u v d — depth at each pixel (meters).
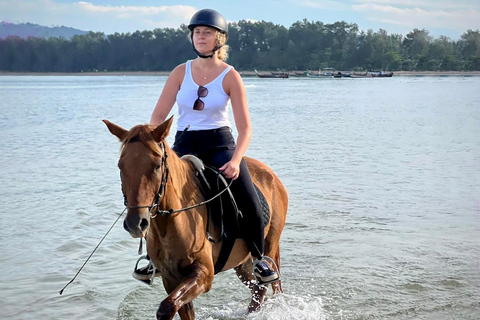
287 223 9.43
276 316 5.96
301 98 51.78
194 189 4.59
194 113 4.87
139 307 6.28
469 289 6.66
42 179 13.21
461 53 182.75
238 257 5.15
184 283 4.28
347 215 9.90
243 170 4.93
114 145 19.70
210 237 4.67
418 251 7.98
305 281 6.98
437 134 22.77
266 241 5.57
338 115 33.16
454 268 7.32
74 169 14.64
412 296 6.51
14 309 6.11
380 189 11.99
